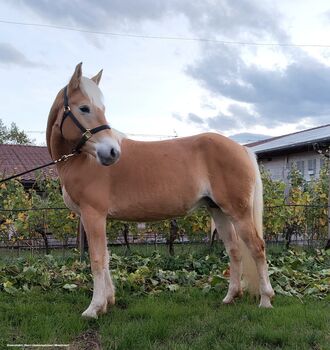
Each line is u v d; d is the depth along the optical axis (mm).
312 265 7219
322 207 9367
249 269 4883
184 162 4742
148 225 8695
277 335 3951
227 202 4727
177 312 4691
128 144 4785
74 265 6816
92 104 4391
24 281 5938
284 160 19594
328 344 3814
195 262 7133
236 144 4879
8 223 8617
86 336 4117
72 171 4605
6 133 53719
